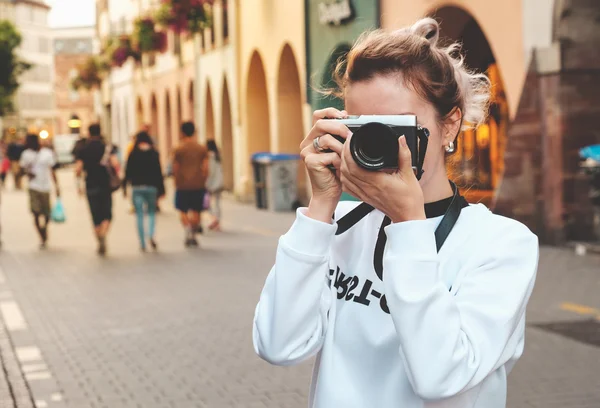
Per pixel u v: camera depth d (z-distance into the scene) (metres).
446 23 15.15
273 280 1.89
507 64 13.07
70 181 43.44
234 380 6.10
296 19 20.42
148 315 8.48
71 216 21.91
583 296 8.62
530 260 1.72
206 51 30.53
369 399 1.74
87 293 9.87
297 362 1.87
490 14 13.40
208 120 31.52
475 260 1.71
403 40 1.74
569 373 6.01
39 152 14.58
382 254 1.80
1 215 22.61
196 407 5.49
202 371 6.35
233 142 26.94
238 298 9.33
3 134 90.12
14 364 6.66
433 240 1.64
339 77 1.90
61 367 6.55
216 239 15.45
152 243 13.95
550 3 12.16
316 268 1.82
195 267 11.81
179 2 26.84
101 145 13.63
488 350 1.64
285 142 22.47
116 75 52.78
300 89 22.45
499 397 1.75
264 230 16.98
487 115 1.85
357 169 1.65
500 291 1.68
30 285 10.55
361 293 1.81
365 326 1.78
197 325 7.96
